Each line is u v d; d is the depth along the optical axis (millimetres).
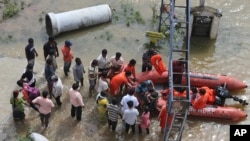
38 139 11219
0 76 14305
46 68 12953
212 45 16609
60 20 16500
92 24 17344
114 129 12375
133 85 13320
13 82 14078
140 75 13953
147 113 11867
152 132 12445
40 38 16656
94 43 16500
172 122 10750
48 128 12383
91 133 12344
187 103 10492
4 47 15984
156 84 14164
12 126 12359
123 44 16469
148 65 14133
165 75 13977
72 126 12539
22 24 17422
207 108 12961
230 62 15719
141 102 12836
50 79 12953
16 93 11938
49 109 11914
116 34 17062
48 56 13680
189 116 13117
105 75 12742
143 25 17641
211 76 13992
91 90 13805
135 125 12516
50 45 13898
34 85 13188
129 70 13336
